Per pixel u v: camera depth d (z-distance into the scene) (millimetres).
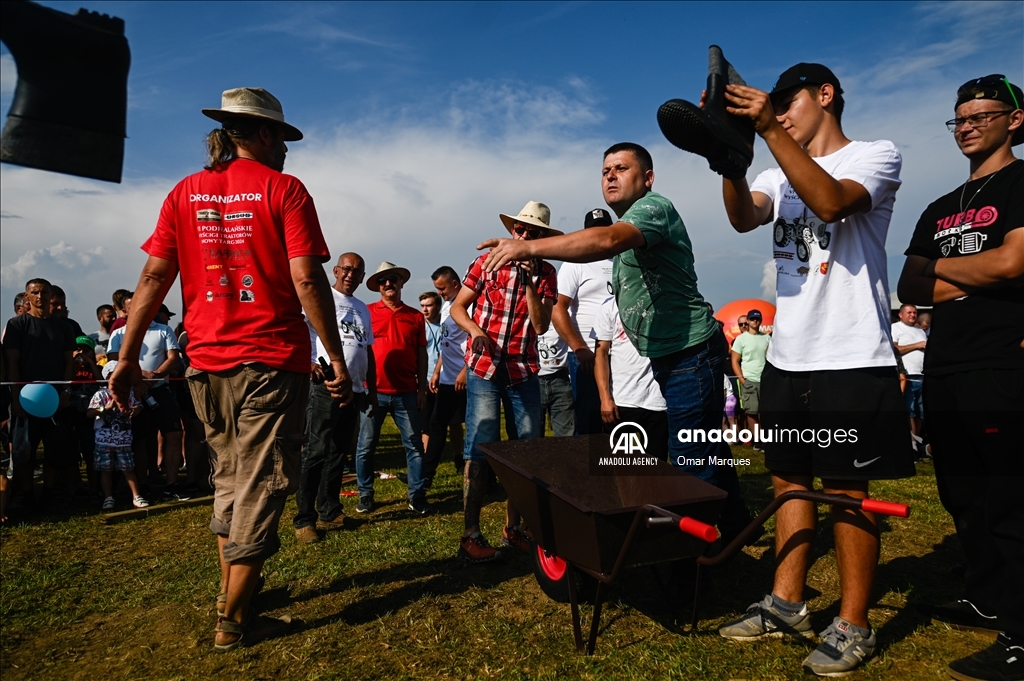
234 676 2701
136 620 3357
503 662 2740
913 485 6457
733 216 2842
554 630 3047
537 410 4309
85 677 2781
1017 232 2633
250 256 2879
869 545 2602
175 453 6641
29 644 3139
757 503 5496
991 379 2736
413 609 3293
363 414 5668
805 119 2795
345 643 2961
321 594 3574
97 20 1564
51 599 3691
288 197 2904
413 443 5691
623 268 3312
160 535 5066
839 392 2596
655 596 3385
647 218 2947
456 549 4352
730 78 2391
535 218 4344
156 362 6562
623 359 4348
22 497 6293
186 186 2975
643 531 2602
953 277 2824
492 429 4070
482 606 3350
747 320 9516
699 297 3270
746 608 3250
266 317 2885
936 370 2973
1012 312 2729
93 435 6508
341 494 6520
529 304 4141
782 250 2830
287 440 2910
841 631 2611
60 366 6059
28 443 5758
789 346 2744
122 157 1587
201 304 2924
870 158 2533
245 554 2801
